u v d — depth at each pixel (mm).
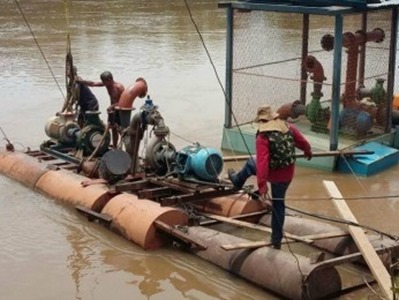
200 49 26094
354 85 13281
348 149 12539
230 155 13492
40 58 24484
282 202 8023
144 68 22594
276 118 7965
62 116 12633
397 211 10414
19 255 9125
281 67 18844
